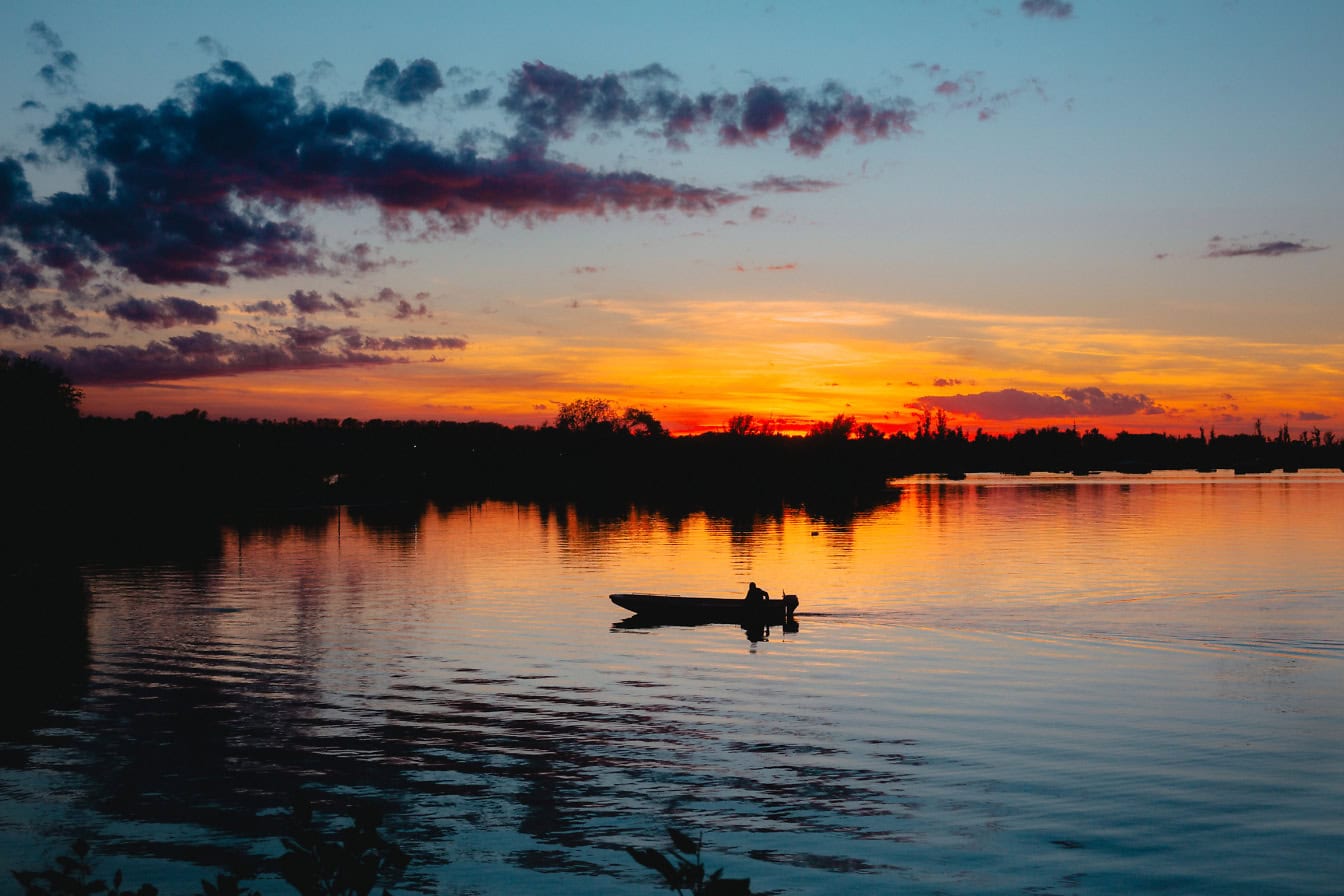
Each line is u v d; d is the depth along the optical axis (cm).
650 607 5509
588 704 3556
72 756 2958
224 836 2359
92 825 2431
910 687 3775
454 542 10600
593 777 2759
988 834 2339
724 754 2952
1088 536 10425
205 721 3341
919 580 6906
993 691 3694
